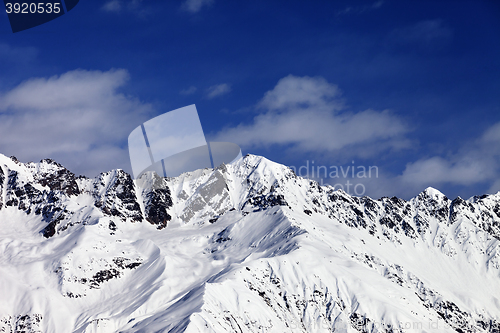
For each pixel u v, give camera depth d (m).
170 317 171.12
